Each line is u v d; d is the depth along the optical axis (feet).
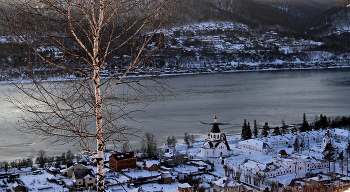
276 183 295.89
